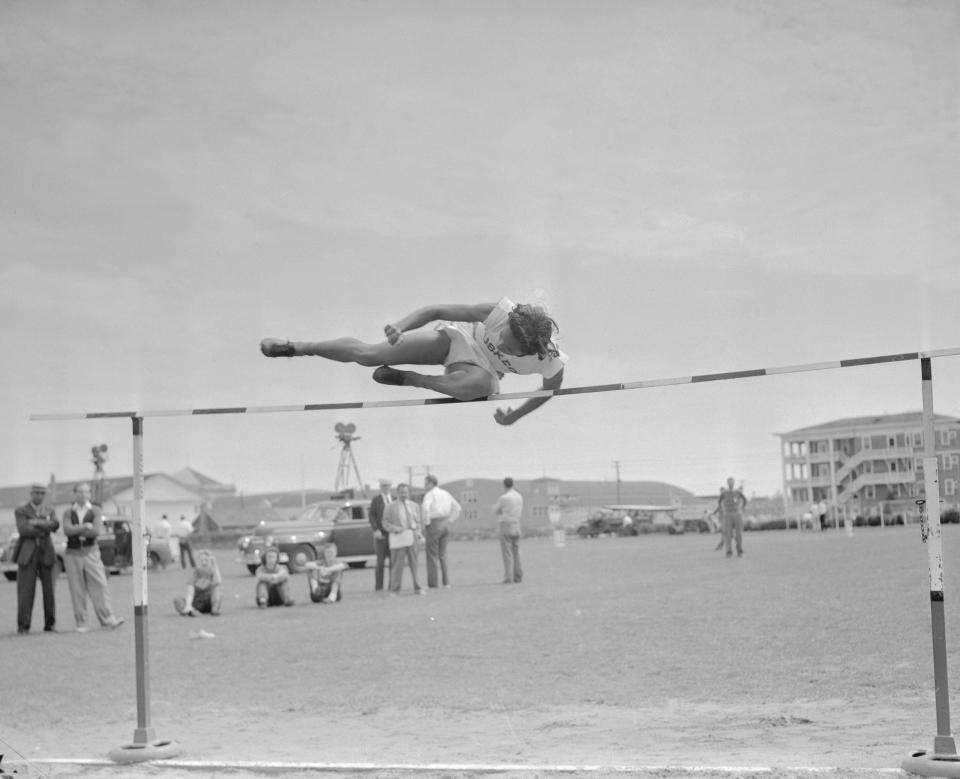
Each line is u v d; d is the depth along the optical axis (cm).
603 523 6975
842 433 7719
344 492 3394
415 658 1202
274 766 707
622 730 793
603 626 1396
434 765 687
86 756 775
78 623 1673
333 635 1450
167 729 876
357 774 680
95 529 1678
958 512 5212
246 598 2233
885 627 1258
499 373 738
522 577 2442
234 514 9350
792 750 699
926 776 615
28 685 1121
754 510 7569
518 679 1040
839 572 2112
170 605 2131
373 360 713
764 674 995
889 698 865
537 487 9319
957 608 1405
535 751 733
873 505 7362
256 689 1056
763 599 1638
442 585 2253
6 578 3628
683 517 7294
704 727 790
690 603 1634
